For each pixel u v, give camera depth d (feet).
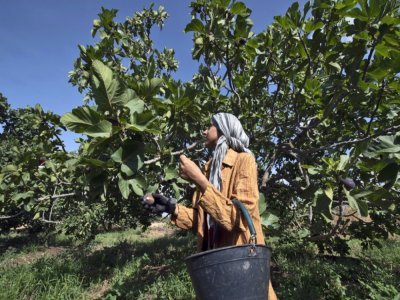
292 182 18.16
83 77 14.48
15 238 47.88
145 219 25.13
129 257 30.50
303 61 13.53
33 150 15.46
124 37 16.06
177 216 7.09
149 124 8.65
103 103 8.36
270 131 18.43
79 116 8.12
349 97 11.73
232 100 17.08
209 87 15.72
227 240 6.10
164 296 17.63
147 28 19.52
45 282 19.65
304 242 22.24
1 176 15.26
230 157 6.45
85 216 33.96
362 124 15.30
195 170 5.62
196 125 16.02
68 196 15.56
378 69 10.11
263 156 20.34
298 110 15.80
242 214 5.61
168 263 25.88
